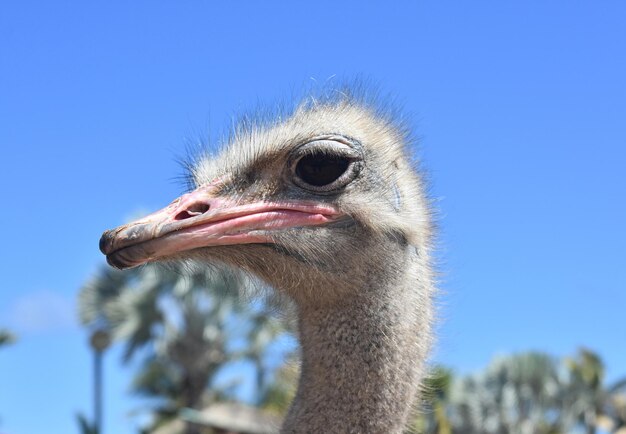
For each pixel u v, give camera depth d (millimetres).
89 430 3883
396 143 980
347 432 921
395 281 942
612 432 5680
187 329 3941
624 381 5652
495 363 5480
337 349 930
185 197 942
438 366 1008
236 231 931
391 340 931
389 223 946
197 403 4012
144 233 913
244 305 1068
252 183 948
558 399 5535
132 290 3938
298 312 957
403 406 933
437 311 1008
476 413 5027
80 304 3932
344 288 933
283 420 953
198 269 983
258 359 3910
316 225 936
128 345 3949
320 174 946
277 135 960
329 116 973
